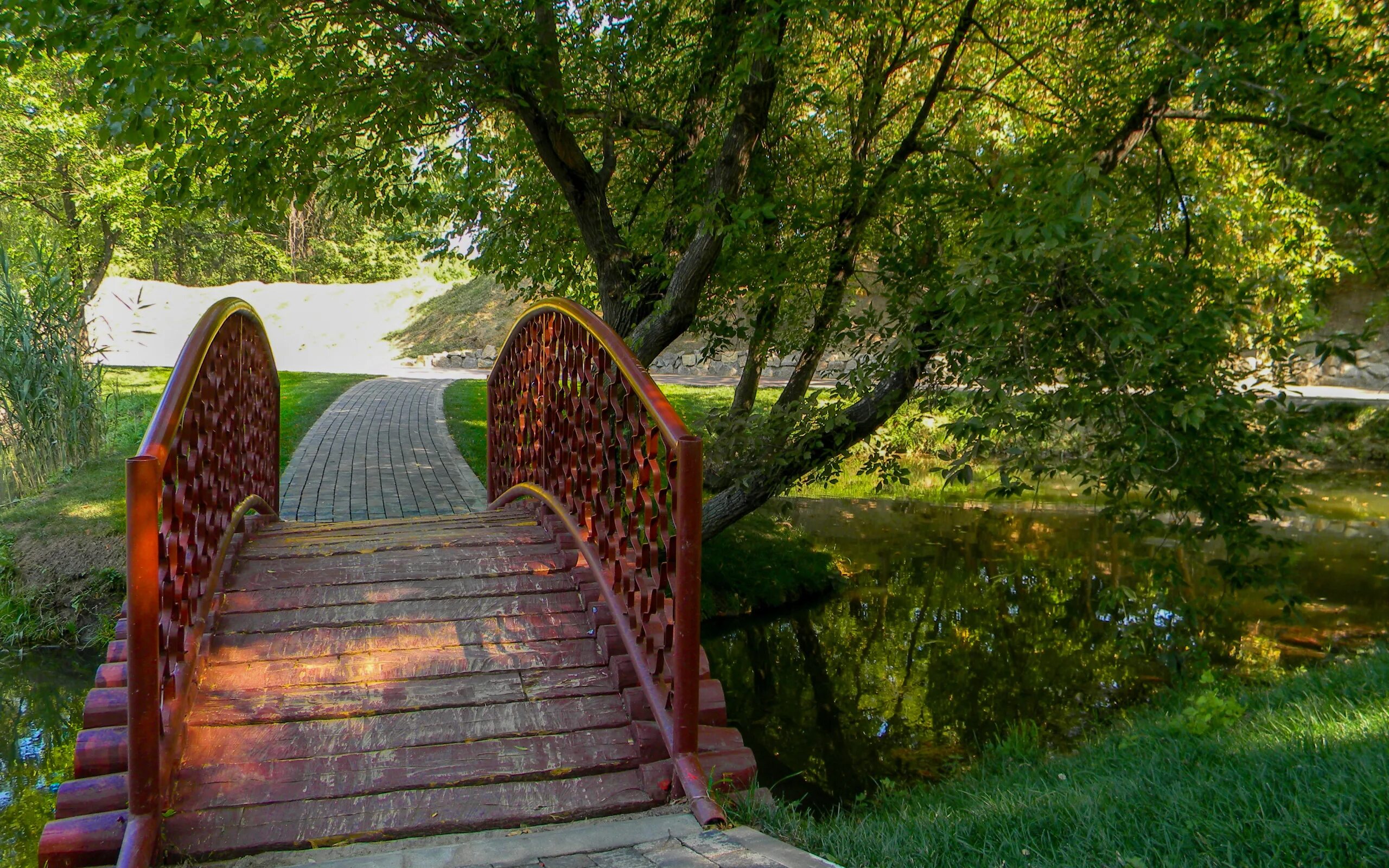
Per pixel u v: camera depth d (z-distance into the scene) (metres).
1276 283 5.95
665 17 6.51
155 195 6.06
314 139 6.21
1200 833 2.28
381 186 7.11
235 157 5.95
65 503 8.35
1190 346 4.28
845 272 7.31
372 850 2.46
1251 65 5.02
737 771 2.78
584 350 4.04
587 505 4.12
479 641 3.44
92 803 2.43
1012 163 4.64
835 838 2.45
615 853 2.31
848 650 7.90
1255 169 7.34
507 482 6.73
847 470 14.88
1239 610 8.26
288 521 7.95
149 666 2.37
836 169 7.27
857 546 11.26
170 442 2.57
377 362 28.34
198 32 4.89
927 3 7.03
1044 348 4.31
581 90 7.02
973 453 4.39
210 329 3.43
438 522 5.36
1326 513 12.56
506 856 2.33
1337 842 2.09
